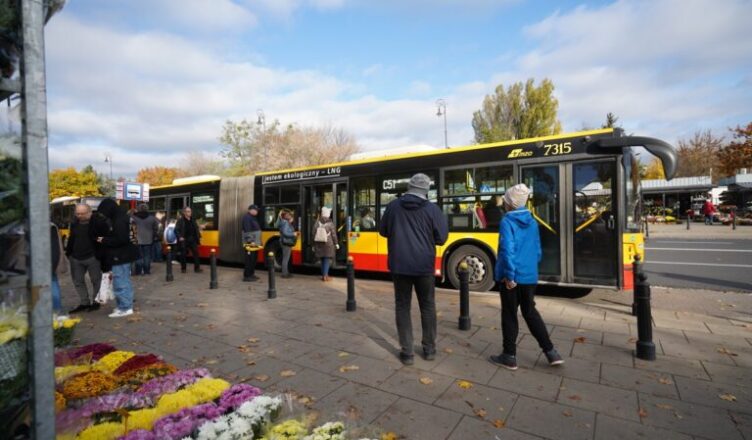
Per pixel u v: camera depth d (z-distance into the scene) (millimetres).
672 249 15352
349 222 9930
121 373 3348
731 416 3164
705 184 34469
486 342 4977
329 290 8547
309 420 2936
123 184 14406
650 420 3121
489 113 34469
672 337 5055
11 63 1535
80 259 7074
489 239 7824
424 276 4328
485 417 3191
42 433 1581
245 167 35469
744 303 6891
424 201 4348
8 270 1535
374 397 3561
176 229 12031
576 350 4656
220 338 5340
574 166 7082
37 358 1569
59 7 1665
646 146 6453
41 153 1576
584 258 6914
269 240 11859
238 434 2348
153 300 7879
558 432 2973
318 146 36219
